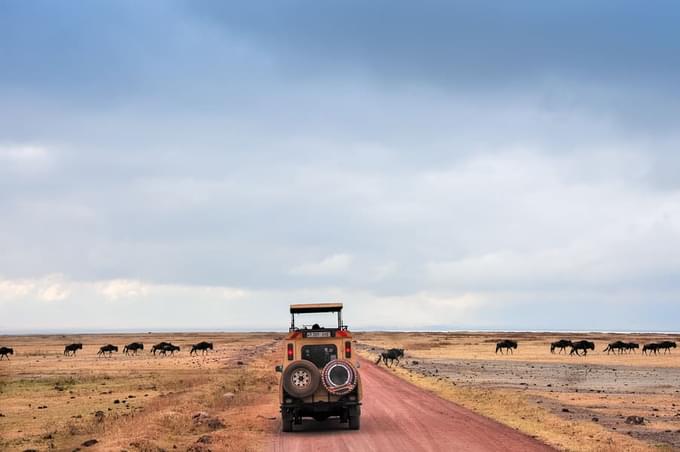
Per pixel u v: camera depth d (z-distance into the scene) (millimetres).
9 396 33344
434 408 24953
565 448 15758
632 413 24734
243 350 99500
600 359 68438
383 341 138375
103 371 53250
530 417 22000
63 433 20031
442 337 175250
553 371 50500
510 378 43375
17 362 69375
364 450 15797
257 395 31312
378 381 39500
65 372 52188
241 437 18266
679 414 24531
